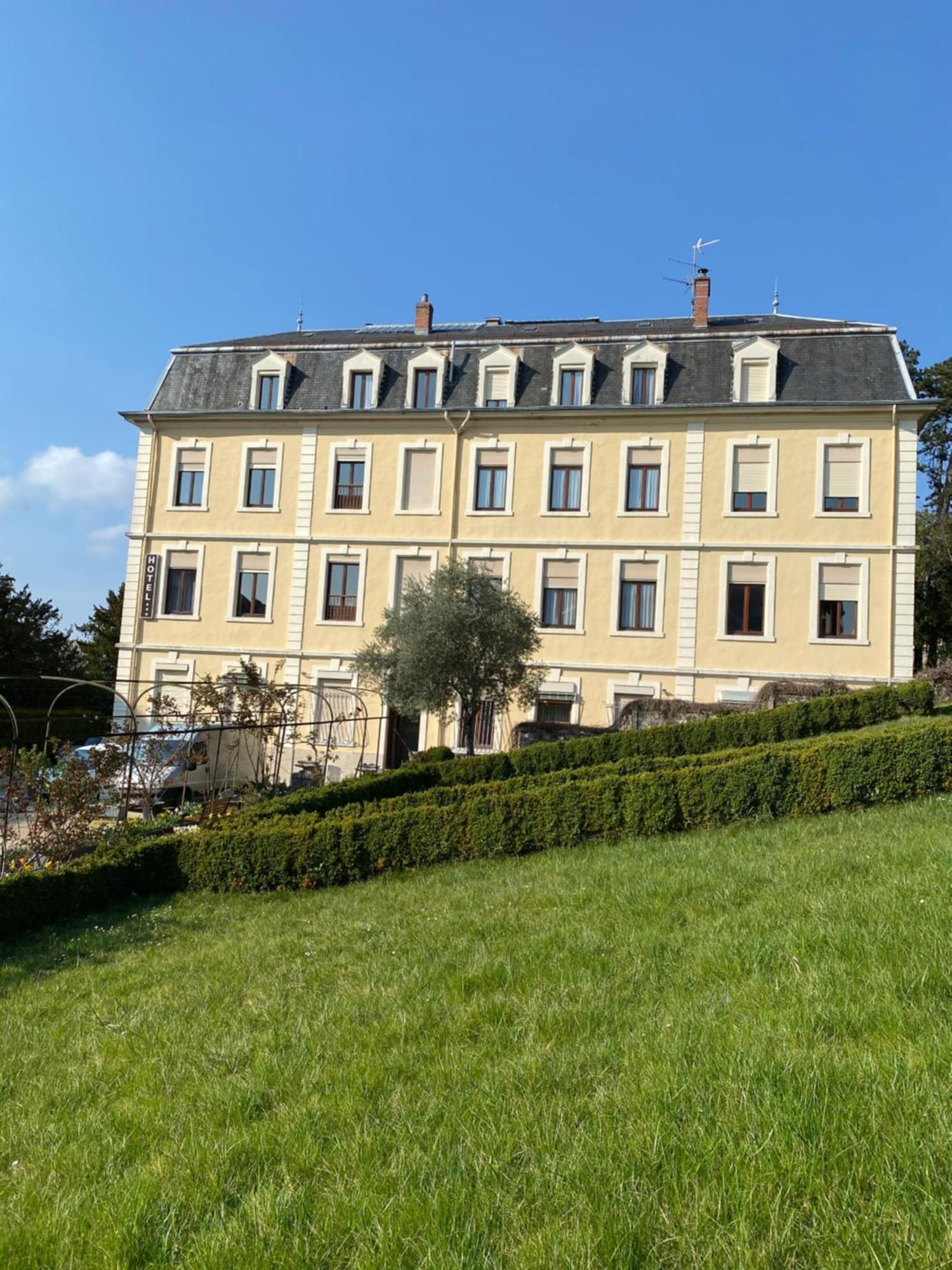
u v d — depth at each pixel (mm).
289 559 29844
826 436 26547
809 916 5992
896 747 11047
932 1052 3752
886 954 4977
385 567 29156
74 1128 4582
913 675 25406
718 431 27328
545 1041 4742
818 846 8695
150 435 31250
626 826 11297
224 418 30594
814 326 28578
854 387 26547
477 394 29281
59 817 12125
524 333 31031
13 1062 5785
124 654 30484
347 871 11320
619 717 23438
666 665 26906
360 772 21656
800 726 18469
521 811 11383
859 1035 4109
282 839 11398
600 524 27891
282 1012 5996
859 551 26016
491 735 27609
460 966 6383
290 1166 3805
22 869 11062
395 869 11430
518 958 6266
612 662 27281
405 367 30281
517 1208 3180
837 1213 2869
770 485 26812
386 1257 3033
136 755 15039
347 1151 3816
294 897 10734
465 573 22031
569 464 28484
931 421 47625
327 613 29484
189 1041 5676
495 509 28656
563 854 10781
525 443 28672
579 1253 2863
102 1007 6836
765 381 27312
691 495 27281
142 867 11531
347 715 26453
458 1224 3135
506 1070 4375
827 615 26250
